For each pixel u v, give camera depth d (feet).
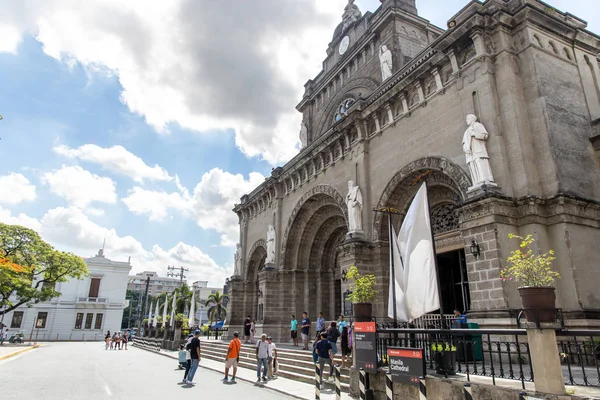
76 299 204.64
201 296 430.61
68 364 74.90
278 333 88.63
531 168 44.34
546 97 46.24
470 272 43.91
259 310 95.14
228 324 110.73
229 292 117.60
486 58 48.83
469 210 44.70
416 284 32.55
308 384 47.09
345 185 74.23
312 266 92.22
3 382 49.34
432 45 57.21
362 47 90.38
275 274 93.86
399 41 81.20
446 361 28.68
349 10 105.50
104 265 214.69
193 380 52.80
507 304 39.86
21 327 194.39
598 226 44.24
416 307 32.37
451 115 53.16
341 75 99.30
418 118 59.11
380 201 63.93
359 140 70.28
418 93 59.47
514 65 48.39
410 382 27.89
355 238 63.67
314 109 110.42
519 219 43.37
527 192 43.06
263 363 51.06
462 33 51.24
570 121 47.29
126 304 225.15
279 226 97.50
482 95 48.49
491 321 40.19
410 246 33.71
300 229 92.89
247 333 88.48
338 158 77.05
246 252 115.85
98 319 208.54
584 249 41.96
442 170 53.01
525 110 46.85
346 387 40.98
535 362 21.62
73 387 45.34
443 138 53.88
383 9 87.35
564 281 40.73
